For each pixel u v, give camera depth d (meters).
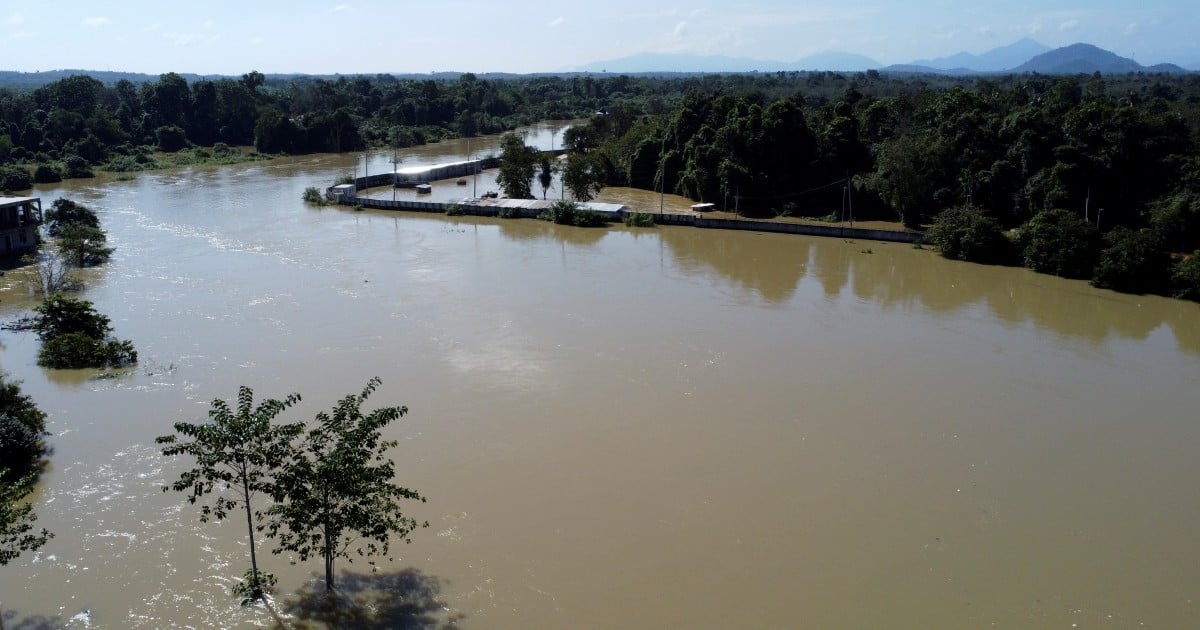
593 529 28.91
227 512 29.59
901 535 29.09
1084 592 26.30
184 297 57.12
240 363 44.06
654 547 27.97
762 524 29.50
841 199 96.50
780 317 54.59
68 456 33.44
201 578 25.70
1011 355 48.12
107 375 42.19
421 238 81.00
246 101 166.88
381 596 25.00
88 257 67.38
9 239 68.88
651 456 34.22
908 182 88.44
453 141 182.38
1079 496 32.09
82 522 28.70
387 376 42.28
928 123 98.19
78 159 122.25
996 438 36.84
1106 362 47.38
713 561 27.30
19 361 44.47
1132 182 82.06
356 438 23.28
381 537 24.16
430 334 49.19
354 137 163.25
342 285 60.78
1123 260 63.78
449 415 37.62
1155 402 41.50
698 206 97.62
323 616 24.00
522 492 31.17
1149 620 25.08
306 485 23.62
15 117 142.38
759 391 41.41
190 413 37.62
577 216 90.56
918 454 35.12
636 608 24.86
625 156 122.44
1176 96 177.62
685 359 45.78
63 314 47.56
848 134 97.88
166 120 160.62
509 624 23.95
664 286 62.44
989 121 91.12
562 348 47.12
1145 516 30.81
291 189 112.12
